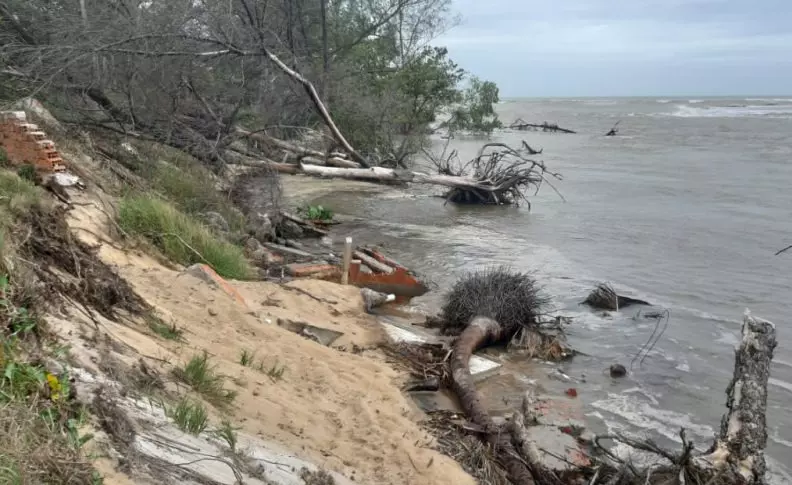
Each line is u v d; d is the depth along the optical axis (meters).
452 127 44.34
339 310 10.22
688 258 14.60
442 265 14.09
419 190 23.98
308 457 4.97
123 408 4.00
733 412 5.83
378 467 5.44
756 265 13.95
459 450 6.34
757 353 5.83
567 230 17.64
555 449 6.76
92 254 6.84
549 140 47.91
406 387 7.81
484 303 10.07
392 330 9.89
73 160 10.89
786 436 7.18
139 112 16.00
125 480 3.30
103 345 4.80
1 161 8.95
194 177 14.59
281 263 12.96
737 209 19.98
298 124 20.70
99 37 14.29
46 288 4.93
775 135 48.53
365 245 15.66
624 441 6.28
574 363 9.28
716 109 105.94
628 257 14.78
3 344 3.80
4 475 2.81
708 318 10.91
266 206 16.05
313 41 23.94
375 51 31.72
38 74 13.59
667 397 8.24
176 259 9.93
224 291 8.71
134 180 12.46
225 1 16.45
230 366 6.27
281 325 8.80
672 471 5.86
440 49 34.41
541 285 12.63
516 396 8.20
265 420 5.41
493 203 21.56
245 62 17.42
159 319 6.52
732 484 5.58
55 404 3.54
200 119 17.19
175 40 15.43
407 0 28.53
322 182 24.92
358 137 23.17
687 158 34.19
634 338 10.12
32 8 16.16
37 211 6.71
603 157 35.41
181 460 3.79
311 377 7.00
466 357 8.80
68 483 3.00
